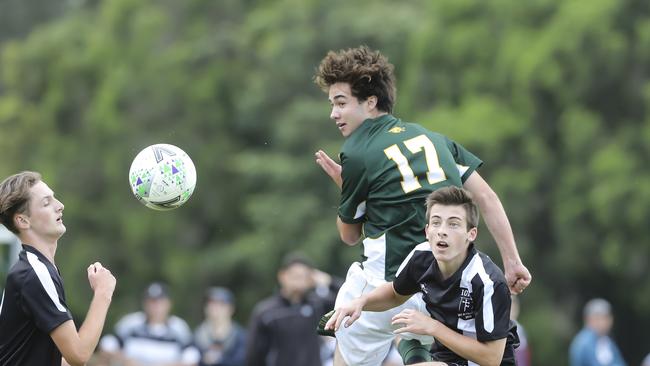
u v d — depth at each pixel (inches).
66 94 5359.3
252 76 5088.6
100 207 5064.0
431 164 1034.7
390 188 1029.2
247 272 4778.5
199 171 5044.3
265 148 5036.9
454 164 1050.1
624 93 4146.2
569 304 4320.9
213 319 2049.7
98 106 5128.0
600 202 3929.6
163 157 1051.9
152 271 4921.3
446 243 954.1
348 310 991.0
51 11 6855.3
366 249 1052.5
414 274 996.6
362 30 4805.6
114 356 1918.1
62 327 982.4
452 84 4375.0
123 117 5137.8
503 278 976.9
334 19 4869.6
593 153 4060.0
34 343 997.2
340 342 1090.1
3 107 5433.1
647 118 4025.6
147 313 1939.0
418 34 4475.9
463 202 962.1
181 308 4820.4
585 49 4082.2
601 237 4055.1
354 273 1068.5
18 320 989.8
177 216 4955.7
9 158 5383.9
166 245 4909.0
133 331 1929.1
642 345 4517.7
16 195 996.6
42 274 985.5
